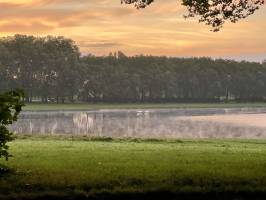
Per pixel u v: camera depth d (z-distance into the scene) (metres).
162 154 17.72
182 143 28.62
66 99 197.75
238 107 168.75
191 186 10.96
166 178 11.71
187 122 73.12
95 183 11.04
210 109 146.75
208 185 11.12
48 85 179.62
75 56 186.38
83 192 10.39
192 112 121.25
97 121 73.88
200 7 19.27
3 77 174.00
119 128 58.56
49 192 10.32
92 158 15.80
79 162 14.59
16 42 182.00
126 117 88.38
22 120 73.31
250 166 13.98
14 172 12.44
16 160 15.02
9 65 175.25
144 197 10.45
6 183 11.02
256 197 10.63
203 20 19.56
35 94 182.00
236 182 11.39
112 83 193.38
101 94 192.62
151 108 147.25
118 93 193.62
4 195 10.11
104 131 53.34
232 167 13.72
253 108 159.75
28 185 10.84
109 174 12.21
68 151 18.81
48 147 21.27
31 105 144.12
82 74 184.62
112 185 10.98
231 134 51.28
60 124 65.38
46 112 107.19
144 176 11.95
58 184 10.93
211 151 19.95
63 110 118.81
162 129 57.50
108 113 108.25
